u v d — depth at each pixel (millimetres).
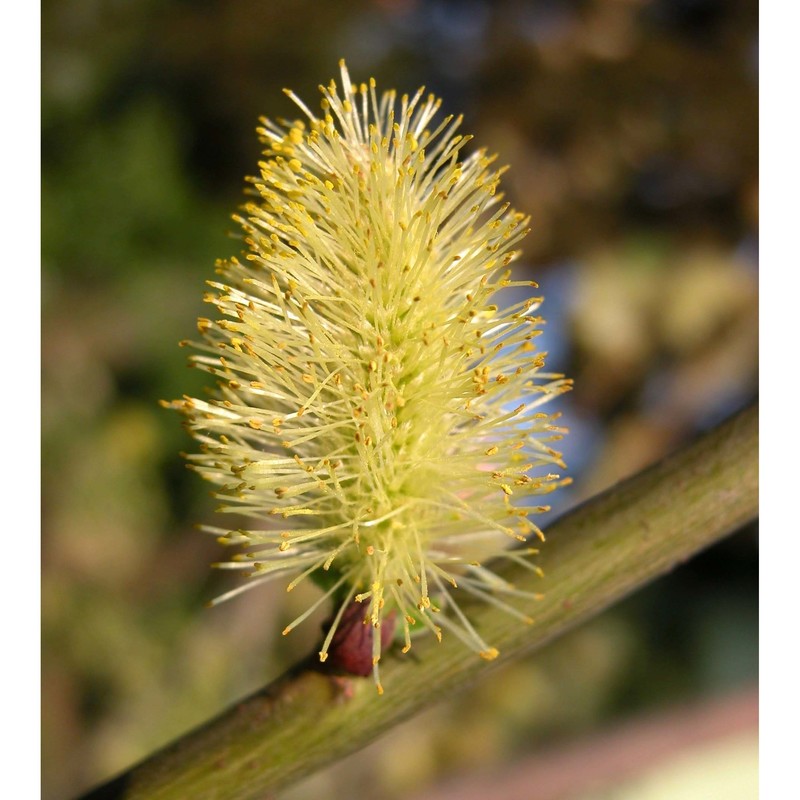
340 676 104
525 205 289
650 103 284
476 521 110
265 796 104
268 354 108
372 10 291
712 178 290
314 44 293
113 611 273
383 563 105
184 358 288
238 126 302
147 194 288
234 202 302
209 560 284
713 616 315
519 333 108
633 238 293
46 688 266
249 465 105
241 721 104
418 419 111
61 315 284
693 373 289
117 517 280
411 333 110
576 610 106
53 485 278
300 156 111
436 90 298
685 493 106
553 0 288
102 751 260
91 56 292
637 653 305
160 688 267
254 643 269
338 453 112
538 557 106
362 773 263
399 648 105
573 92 283
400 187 109
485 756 271
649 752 171
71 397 282
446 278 111
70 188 286
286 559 107
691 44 280
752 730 171
